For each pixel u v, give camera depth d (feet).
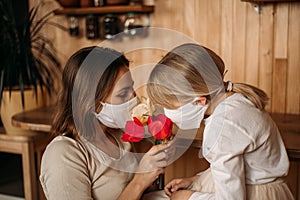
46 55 9.00
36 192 8.09
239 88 4.53
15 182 9.66
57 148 4.26
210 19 7.75
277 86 7.49
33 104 8.52
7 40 8.40
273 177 4.45
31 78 8.30
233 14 7.57
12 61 8.13
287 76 7.39
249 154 4.31
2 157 9.91
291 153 5.04
